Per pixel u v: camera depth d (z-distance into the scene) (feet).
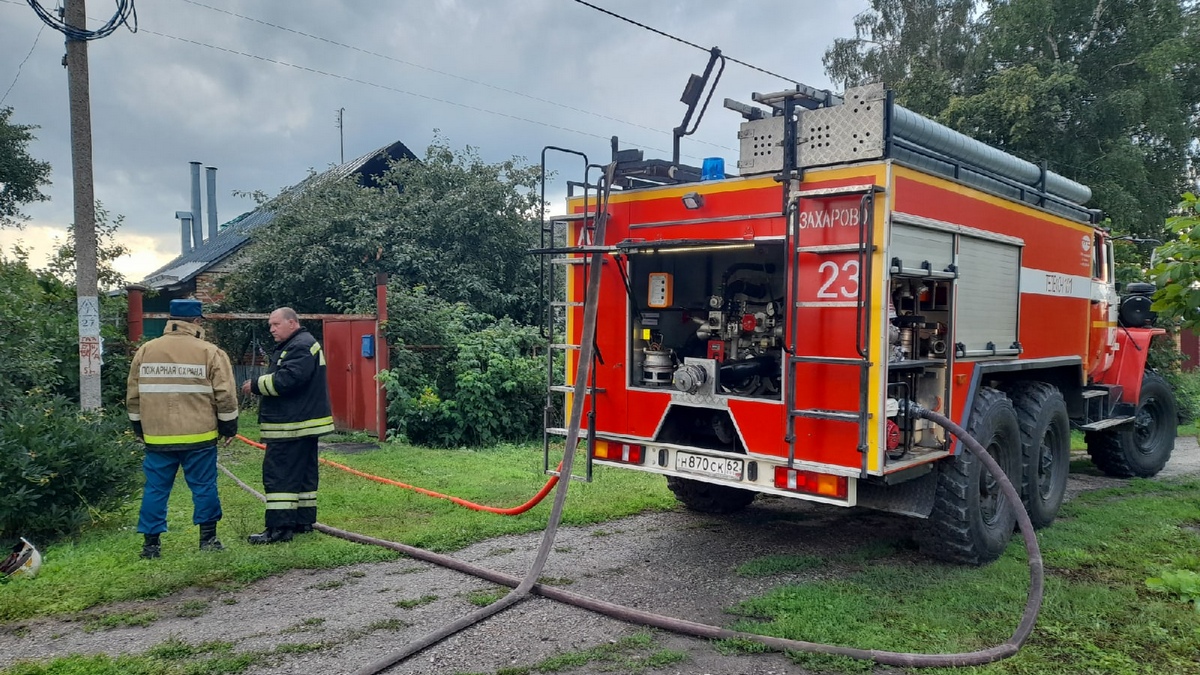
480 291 44.98
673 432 17.48
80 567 15.30
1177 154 63.77
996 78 57.16
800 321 14.34
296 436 17.35
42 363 23.97
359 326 33.96
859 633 12.37
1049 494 19.54
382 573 15.48
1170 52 58.39
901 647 11.93
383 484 23.36
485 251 47.09
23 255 32.58
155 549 16.03
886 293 13.34
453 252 46.09
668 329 18.43
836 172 13.99
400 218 46.65
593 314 16.43
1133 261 45.62
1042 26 60.59
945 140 16.25
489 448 31.83
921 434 15.94
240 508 20.20
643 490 22.91
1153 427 27.30
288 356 17.24
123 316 32.65
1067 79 54.34
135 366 16.08
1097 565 16.16
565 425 18.56
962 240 16.14
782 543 17.97
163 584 14.32
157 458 15.94
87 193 26.48
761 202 15.05
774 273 16.97
